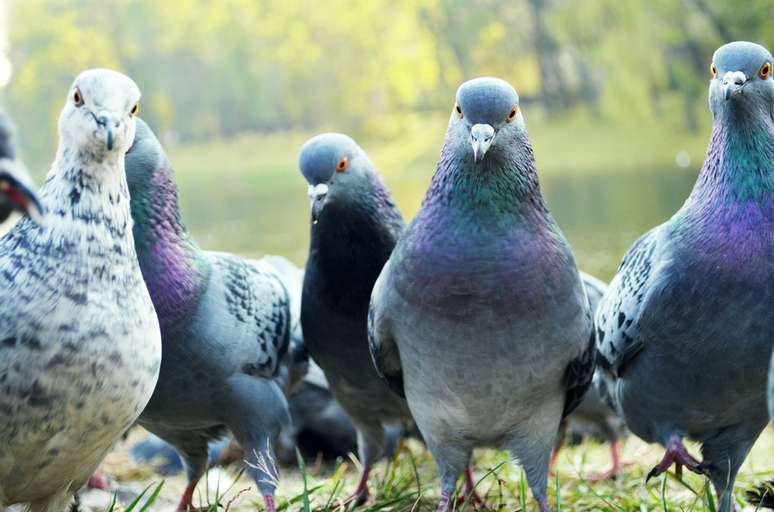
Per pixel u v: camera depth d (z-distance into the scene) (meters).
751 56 1.01
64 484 0.96
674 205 2.33
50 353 0.92
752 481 1.14
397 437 1.21
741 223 1.00
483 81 1.00
